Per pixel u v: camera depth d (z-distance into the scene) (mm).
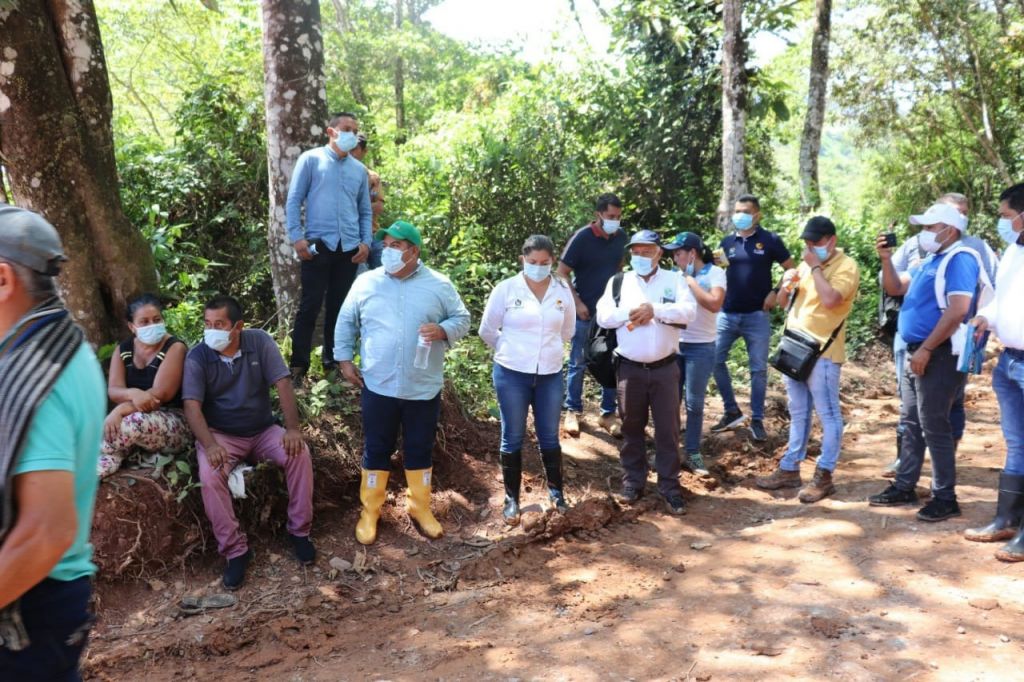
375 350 5086
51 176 5172
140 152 8688
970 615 3881
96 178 5379
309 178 5957
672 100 14445
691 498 6117
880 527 5062
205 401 4844
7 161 5109
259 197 8828
